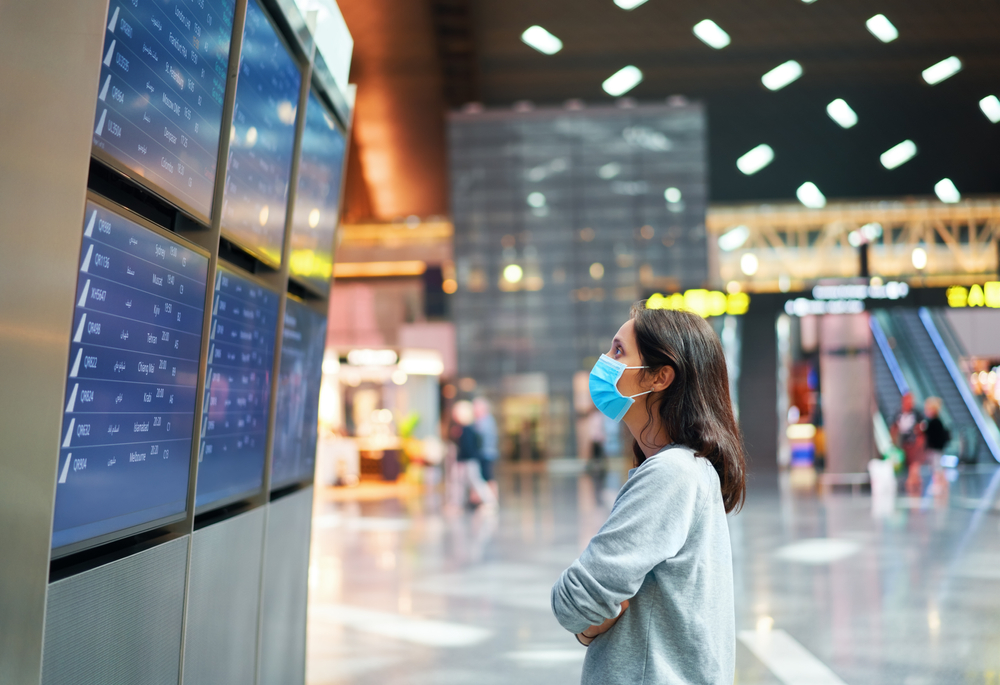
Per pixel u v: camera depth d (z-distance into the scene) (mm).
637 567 1566
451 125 28891
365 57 25250
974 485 16188
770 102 28922
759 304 16922
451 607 6512
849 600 6562
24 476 1577
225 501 2779
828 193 31344
